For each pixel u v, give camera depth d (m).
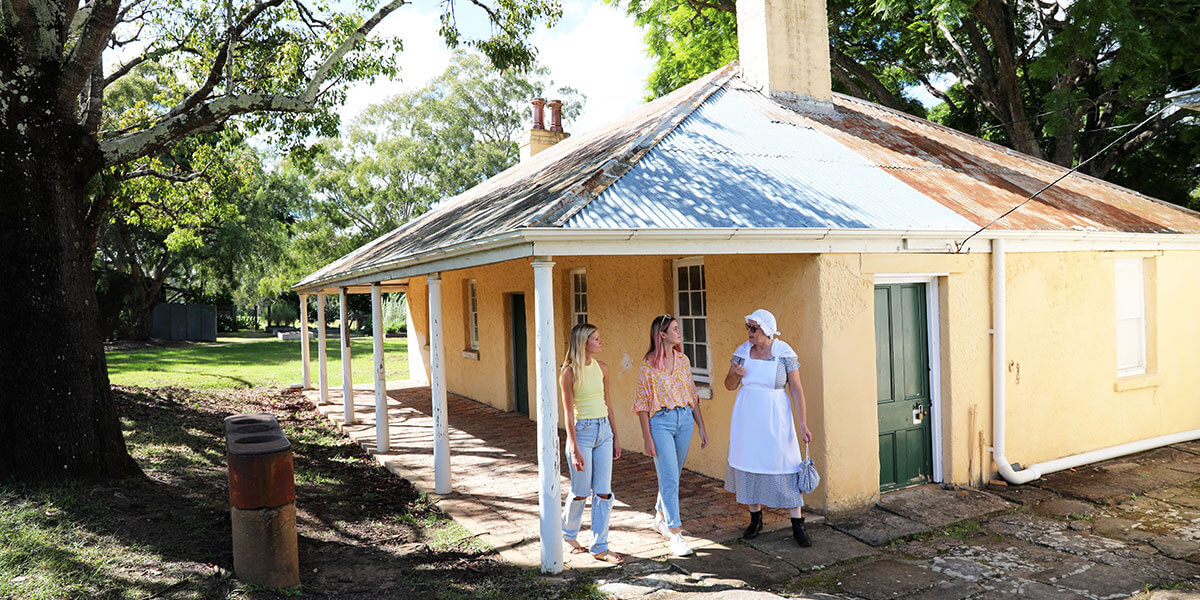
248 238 32.94
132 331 33.47
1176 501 6.96
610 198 5.88
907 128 10.52
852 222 6.47
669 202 6.04
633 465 8.52
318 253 39.78
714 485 7.54
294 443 10.65
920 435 7.40
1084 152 17.06
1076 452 8.32
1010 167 10.13
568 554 5.66
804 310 6.58
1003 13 14.92
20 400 6.38
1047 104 13.56
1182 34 12.66
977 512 6.61
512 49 11.43
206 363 23.47
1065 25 12.40
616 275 9.40
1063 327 8.22
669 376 5.61
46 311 6.50
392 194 40.38
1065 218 8.25
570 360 5.44
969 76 17.06
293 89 13.32
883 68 20.02
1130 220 9.05
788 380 5.74
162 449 8.87
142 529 5.65
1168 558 5.54
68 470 6.45
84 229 7.02
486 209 8.27
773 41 9.70
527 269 11.66
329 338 39.22
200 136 15.59
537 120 18.11
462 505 7.13
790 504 5.67
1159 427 9.23
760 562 5.43
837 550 5.68
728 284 7.49
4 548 4.97
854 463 6.59
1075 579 5.16
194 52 13.05
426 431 11.22
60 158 6.71
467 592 5.01
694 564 5.40
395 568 5.52
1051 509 6.77
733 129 8.27
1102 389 8.59
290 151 14.91
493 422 11.93
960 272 7.33
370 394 16.00
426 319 17.55
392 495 7.75
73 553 5.05
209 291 44.25
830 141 8.66
